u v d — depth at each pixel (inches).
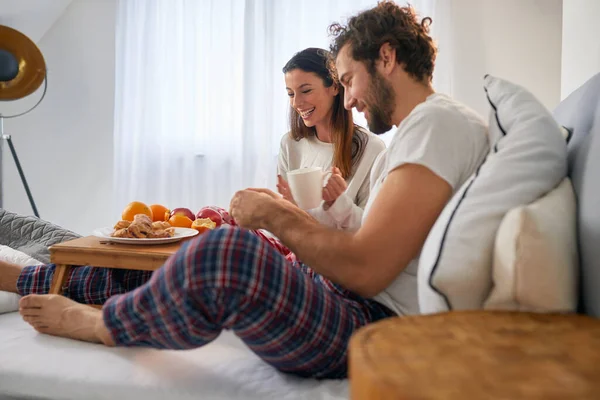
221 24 145.9
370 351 26.4
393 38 47.2
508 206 35.7
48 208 164.2
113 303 40.9
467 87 140.6
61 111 161.3
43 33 159.2
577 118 47.0
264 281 36.8
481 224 35.3
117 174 152.2
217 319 37.5
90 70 158.9
